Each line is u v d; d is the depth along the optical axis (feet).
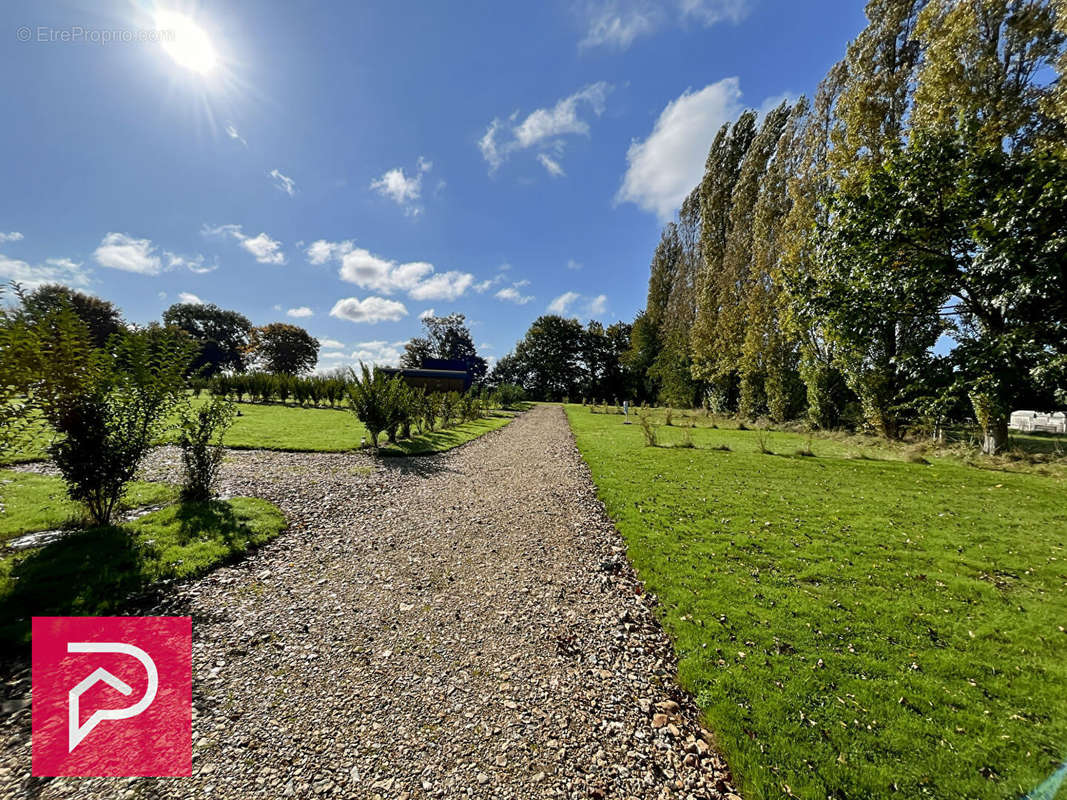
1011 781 7.34
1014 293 30.73
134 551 15.28
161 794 6.93
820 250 45.68
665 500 25.75
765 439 55.62
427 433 54.85
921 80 43.24
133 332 19.24
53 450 16.51
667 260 156.15
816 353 63.05
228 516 19.52
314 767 7.59
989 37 39.55
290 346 189.98
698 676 10.34
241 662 10.49
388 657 10.93
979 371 34.58
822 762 7.86
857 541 19.22
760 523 21.63
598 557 17.90
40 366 16.10
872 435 53.01
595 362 199.52
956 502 25.46
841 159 55.88
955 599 14.08
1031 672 10.39
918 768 7.67
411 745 8.16
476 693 9.69
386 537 19.38
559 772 7.66
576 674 10.51
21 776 7.16
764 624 12.60
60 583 12.89
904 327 42.96
